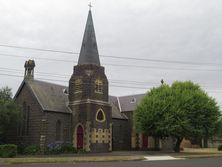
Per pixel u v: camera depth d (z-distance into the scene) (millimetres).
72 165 26641
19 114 44094
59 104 48125
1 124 41781
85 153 44031
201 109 47906
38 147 42688
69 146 45219
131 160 33031
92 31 51219
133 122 57250
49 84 50812
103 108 49188
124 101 62812
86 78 48062
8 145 35406
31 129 45031
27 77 47969
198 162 30578
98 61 50406
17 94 48125
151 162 30469
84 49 50156
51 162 29828
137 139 58281
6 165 26703
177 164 28047
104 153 45062
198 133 47406
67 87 54312
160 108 47312
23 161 29453
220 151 55875
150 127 48219
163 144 58438
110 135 49719
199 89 52219
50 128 44469
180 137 48438
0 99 42406
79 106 47688
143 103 50125
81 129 47094
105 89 50469
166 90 50031
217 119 49312
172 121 46250
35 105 45375
